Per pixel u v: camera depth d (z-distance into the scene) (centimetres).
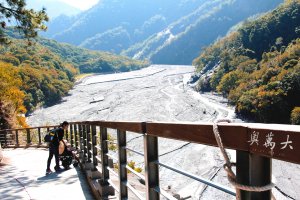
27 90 11144
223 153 162
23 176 950
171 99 11238
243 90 9850
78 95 13988
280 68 9294
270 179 152
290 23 13425
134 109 10025
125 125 382
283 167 4169
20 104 4250
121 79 19012
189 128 205
